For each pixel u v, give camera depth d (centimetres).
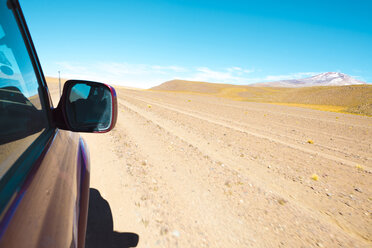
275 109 3416
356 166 688
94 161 534
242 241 298
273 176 551
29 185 87
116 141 739
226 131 1126
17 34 127
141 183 437
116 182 430
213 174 524
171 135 900
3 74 94
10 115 94
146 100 3195
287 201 425
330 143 1076
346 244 311
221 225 329
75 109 173
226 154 704
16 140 95
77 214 131
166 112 1781
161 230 298
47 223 87
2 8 105
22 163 93
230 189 452
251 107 3419
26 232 71
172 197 397
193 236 297
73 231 113
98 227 292
